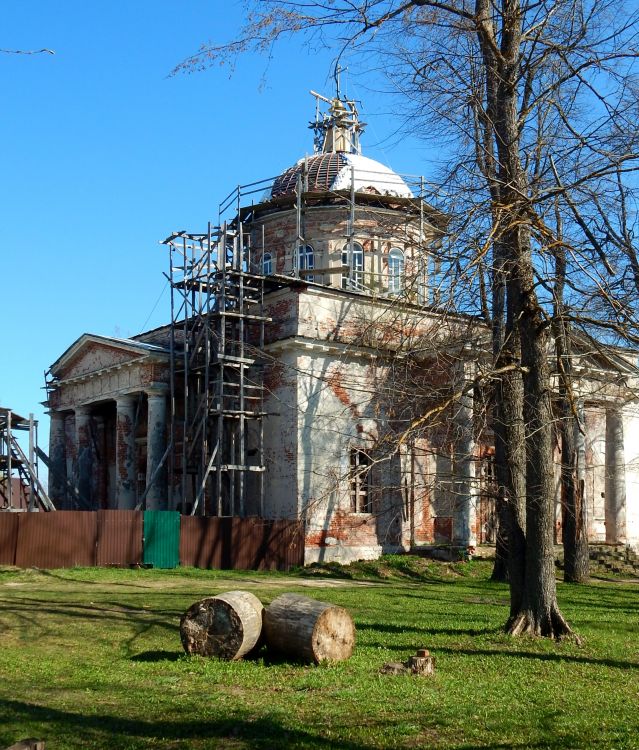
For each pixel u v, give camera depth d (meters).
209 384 33.16
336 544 30.89
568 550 28.31
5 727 8.99
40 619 16.53
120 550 28.30
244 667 11.89
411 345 17.16
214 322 32.91
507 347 15.48
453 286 13.68
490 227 13.65
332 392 31.73
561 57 14.47
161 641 14.48
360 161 39.22
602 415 36.97
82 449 39.91
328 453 31.27
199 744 8.47
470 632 15.52
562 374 14.91
